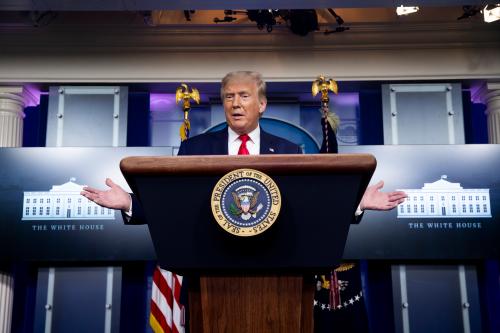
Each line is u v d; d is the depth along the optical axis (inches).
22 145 193.0
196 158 36.5
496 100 182.1
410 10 158.2
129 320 176.2
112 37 181.9
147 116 192.1
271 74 181.3
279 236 36.1
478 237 149.7
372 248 149.6
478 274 163.8
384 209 47.3
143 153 154.2
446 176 151.9
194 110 197.6
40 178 153.5
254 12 173.5
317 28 177.5
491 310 173.8
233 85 61.4
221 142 61.5
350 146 152.9
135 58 182.7
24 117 190.4
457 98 180.7
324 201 36.3
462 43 180.9
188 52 183.0
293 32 178.5
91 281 165.2
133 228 152.9
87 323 162.9
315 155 36.2
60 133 179.6
